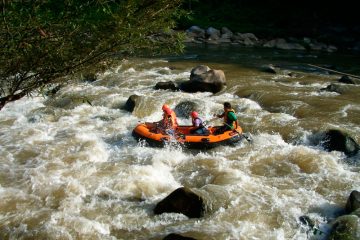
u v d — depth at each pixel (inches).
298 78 716.0
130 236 271.3
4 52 154.9
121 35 169.5
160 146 423.8
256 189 327.0
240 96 605.9
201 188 318.7
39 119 520.7
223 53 1059.3
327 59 991.0
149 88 657.0
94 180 346.6
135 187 336.8
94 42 171.0
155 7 172.2
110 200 316.8
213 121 513.0
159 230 275.7
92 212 299.7
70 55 170.6
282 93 596.1
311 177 355.3
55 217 289.1
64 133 471.5
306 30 1363.2
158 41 193.5
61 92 626.8
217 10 1611.7
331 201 315.3
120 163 381.1
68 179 348.8
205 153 417.1
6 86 184.7
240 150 421.1
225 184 334.0
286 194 322.3
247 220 284.5
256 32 1366.9
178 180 359.6
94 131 481.4
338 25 1378.0
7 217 291.9
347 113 505.0
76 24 161.9
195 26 1378.0
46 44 160.9
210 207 294.0
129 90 642.2
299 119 491.8
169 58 940.0
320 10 1457.9
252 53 1076.5
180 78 710.5
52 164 379.2
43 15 153.8
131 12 163.0
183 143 420.2
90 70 195.9
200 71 650.8
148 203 314.2
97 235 270.8
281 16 1494.8
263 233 271.0
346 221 260.2
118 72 766.5
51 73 176.6
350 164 392.8
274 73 765.9
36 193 327.0
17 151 414.0
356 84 648.4
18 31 150.4
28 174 357.4
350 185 340.8
